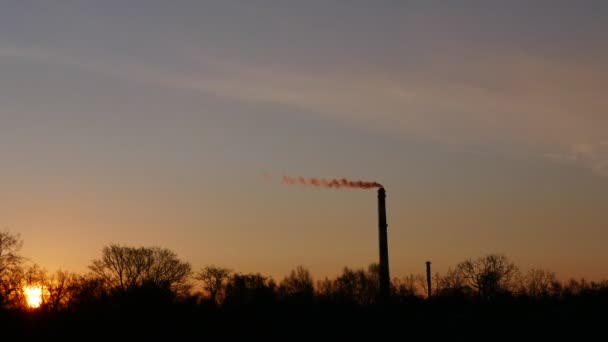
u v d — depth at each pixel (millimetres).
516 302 92875
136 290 89000
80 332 81188
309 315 89938
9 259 83875
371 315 88688
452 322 87000
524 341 80250
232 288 111250
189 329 84938
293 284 117125
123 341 81750
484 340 80812
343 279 117375
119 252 114188
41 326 80812
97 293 91688
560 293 106938
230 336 84000
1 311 78938
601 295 94250
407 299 94125
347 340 82688
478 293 107938
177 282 115750
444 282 110875
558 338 80562
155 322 85188
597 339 79312
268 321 88062
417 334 83375
